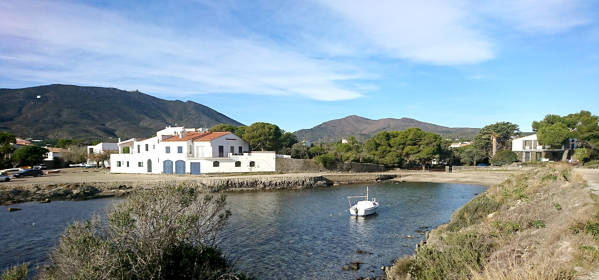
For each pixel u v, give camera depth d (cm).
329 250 2445
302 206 4228
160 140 6950
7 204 4088
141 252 1102
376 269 2075
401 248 2491
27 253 2264
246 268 2088
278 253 2369
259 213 3753
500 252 1162
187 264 1159
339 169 8131
